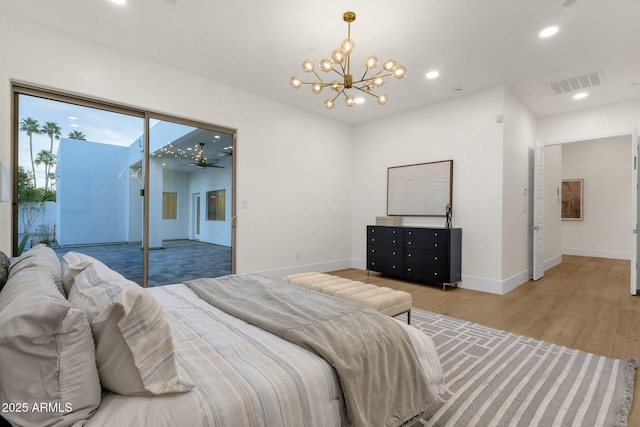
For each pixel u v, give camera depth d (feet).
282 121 15.90
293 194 16.46
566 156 25.79
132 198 11.62
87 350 2.77
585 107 15.71
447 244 13.91
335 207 18.76
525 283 15.47
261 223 15.06
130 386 2.90
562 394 5.95
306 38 10.00
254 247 14.78
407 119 16.98
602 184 24.12
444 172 15.23
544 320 10.18
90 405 2.72
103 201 10.98
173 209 12.79
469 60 11.25
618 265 20.38
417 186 16.35
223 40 10.14
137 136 11.57
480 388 6.15
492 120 13.73
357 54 10.87
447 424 5.08
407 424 4.44
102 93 10.42
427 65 11.62
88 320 2.97
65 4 8.36
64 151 10.17
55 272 4.71
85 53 10.09
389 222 16.62
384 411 4.07
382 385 4.22
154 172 12.10
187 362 3.66
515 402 5.69
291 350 4.10
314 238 17.54
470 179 14.44
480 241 14.10
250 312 5.41
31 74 9.15
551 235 20.24
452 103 15.11
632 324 9.82
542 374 6.71
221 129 13.73
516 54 10.78
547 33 9.53
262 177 15.08
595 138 15.49
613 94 14.07
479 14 8.66
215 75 12.74
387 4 8.26
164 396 2.95
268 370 3.57
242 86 13.84
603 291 13.89
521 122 15.24
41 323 2.52
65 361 2.62
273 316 5.16
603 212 24.06
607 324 9.82
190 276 13.32
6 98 8.78
